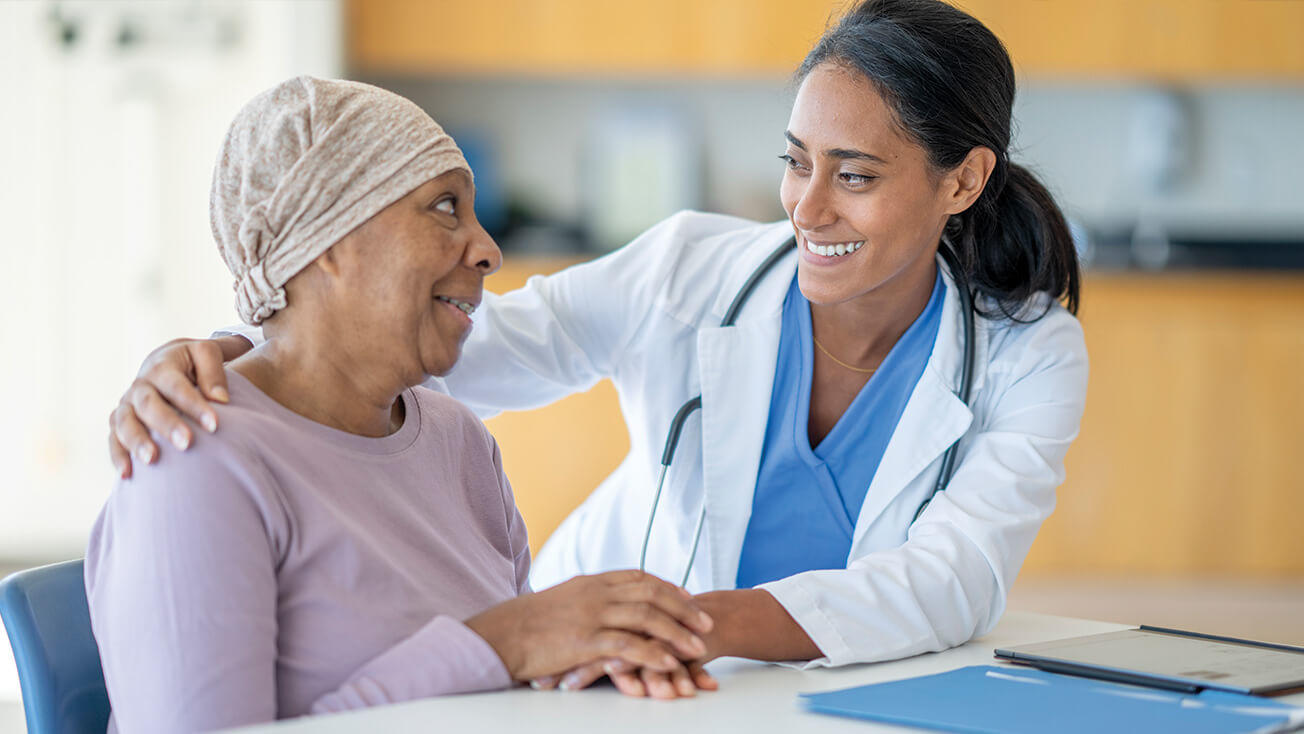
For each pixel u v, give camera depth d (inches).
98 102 163.3
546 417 157.6
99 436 165.9
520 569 51.3
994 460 54.3
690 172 174.2
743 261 62.5
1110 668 40.4
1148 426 162.9
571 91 175.2
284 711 38.5
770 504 60.1
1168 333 162.1
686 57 164.4
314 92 40.9
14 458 165.6
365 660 39.3
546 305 62.8
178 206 164.2
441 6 162.1
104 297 164.7
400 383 42.6
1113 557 163.6
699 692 39.3
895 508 57.7
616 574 41.1
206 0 161.9
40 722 40.6
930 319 59.1
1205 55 167.8
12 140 163.3
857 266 53.6
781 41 164.2
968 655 46.9
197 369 40.1
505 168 175.2
